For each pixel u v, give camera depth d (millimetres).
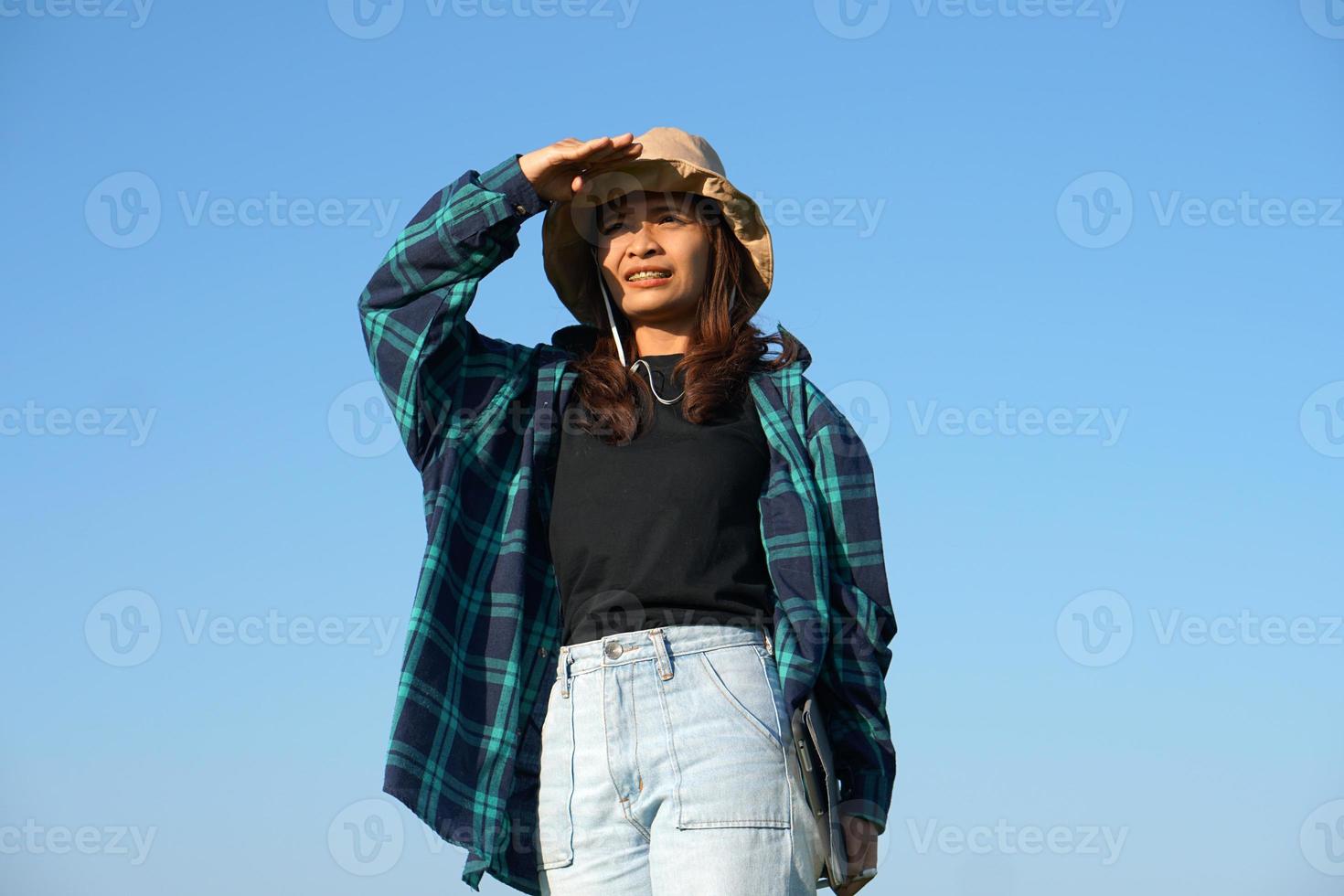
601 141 2670
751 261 2943
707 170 2799
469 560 2645
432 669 2469
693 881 2326
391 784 2342
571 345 2934
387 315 2686
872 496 2701
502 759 2510
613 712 2424
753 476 2635
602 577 2533
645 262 2824
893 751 2643
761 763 2385
